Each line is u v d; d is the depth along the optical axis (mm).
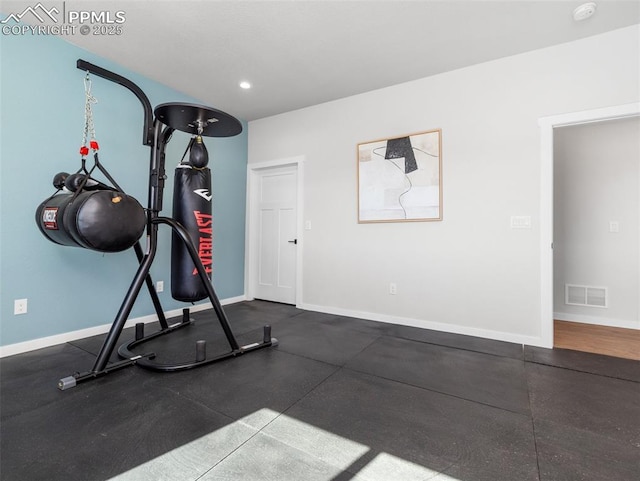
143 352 2529
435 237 3254
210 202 2660
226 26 2512
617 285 3512
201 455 1352
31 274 2561
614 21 2438
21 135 2490
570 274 3732
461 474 1255
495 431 1539
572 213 3729
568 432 1534
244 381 2051
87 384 1977
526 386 2018
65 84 2729
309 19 2426
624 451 1395
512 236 2900
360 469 1279
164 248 3564
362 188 3670
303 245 4113
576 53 2674
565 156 3758
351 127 3764
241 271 4582
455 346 2752
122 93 3135
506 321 2918
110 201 2014
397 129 3469
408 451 1391
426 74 3254
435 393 1922
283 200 4477
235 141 4434
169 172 3592
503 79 2947
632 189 3461
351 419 1635
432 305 3266
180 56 2939
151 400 1797
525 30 2547
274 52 2871
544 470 1278
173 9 2324
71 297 2803
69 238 2098
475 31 2564
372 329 3246
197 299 2580
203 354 2273
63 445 1404
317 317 3705
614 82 2549
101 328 3004
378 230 3588
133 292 2258
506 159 2928
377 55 2916
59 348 2613
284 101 3918
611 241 3543
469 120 3094
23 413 1652
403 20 2436
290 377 2121
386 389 1967
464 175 3111
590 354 2586
